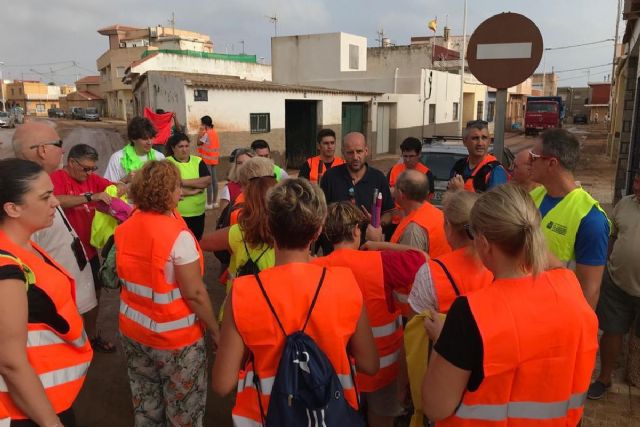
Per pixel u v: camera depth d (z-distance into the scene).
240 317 1.72
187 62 26.20
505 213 1.49
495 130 4.29
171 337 2.64
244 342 1.75
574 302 1.55
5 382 1.83
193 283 2.62
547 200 2.79
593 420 3.38
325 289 1.77
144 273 2.61
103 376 4.07
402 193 3.01
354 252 2.46
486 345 1.43
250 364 1.82
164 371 2.71
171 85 14.09
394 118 24.19
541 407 1.52
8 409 1.85
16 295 1.78
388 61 34.03
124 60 54.75
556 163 2.67
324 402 1.62
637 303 3.49
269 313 1.72
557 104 39.19
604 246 2.56
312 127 18.61
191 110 13.81
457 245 2.08
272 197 1.84
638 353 3.70
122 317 2.77
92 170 4.04
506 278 1.55
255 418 1.79
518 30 4.02
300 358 1.65
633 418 3.40
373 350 1.94
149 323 2.64
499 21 4.07
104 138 26.45
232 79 18.27
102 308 5.40
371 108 21.72
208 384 3.99
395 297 2.48
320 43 27.42
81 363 2.16
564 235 2.61
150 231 2.59
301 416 1.63
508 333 1.45
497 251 1.55
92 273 3.97
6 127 42.91
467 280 2.00
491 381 1.47
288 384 1.62
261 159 2.84
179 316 2.64
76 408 3.64
